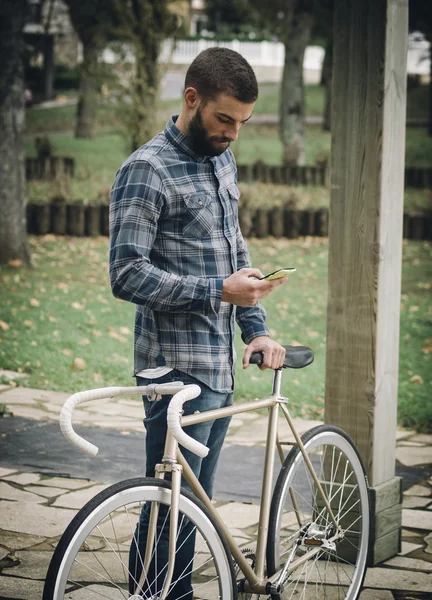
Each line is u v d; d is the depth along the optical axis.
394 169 4.18
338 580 3.84
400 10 4.11
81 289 11.28
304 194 18.30
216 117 3.00
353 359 4.22
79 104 27.91
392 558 4.31
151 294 2.98
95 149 25.22
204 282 2.99
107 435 6.24
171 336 3.14
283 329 9.67
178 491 2.84
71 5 21.55
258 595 3.35
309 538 3.48
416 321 10.12
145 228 3.02
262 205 16.16
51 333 9.16
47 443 5.98
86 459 5.68
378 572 4.13
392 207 4.20
